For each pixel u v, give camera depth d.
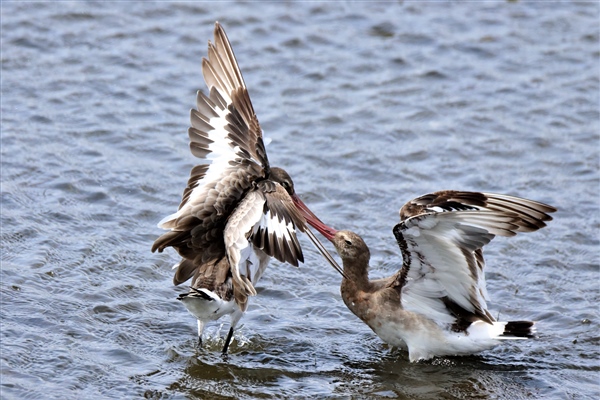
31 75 20.52
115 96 20.12
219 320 14.03
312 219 13.99
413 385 12.67
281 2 23.83
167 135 19.03
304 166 18.33
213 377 12.57
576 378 12.94
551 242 16.33
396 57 22.14
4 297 13.77
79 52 21.44
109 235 15.83
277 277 15.23
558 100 20.91
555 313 14.40
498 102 20.78
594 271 15.57
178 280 13.23
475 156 18.95
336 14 23.56
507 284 15.16
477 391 12.54
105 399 11.82
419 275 13.12
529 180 18.20
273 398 12.14
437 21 23.56
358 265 13.55
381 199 17.48
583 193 17.81
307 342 13.66
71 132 18.78
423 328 13.23
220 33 14.34
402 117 20.14
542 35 23.23
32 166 17.53
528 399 12.38
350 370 13.02
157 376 12.49
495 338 13.14
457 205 12.46
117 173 17.61
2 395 11.64
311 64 21.67
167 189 17.31
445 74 21.66
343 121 19.88
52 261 14.91
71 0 23.23
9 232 15.53
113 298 14.18
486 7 24.23
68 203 16.61
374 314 13.39
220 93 14.23
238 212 12.52
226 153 13.66
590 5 24.50
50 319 13.43
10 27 21.95
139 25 22.56
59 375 12.21
